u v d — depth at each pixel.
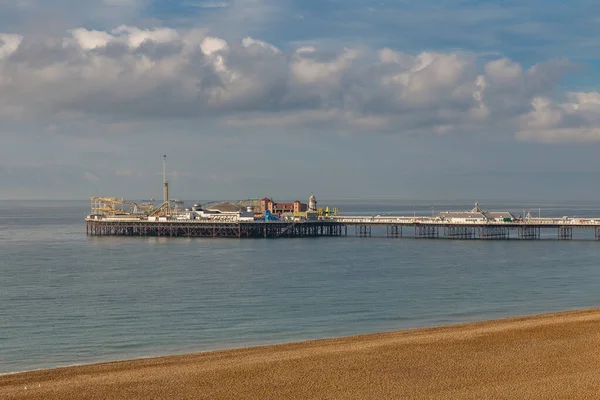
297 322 81.62
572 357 58.72
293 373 55.09
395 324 80.12
